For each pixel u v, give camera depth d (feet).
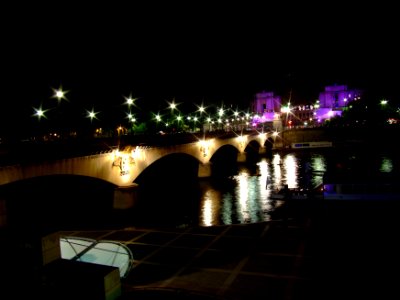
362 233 76.28
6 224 95.61
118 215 137.90
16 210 135.95
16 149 98.43
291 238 75.10
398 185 110.01
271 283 54.65
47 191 155.63
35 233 48.57
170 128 352.28
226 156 376.89
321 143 437.17
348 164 256.11
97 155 125.49
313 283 53.88
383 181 112.27
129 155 141.38
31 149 101.55
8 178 91.04
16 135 195.93
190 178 240.94
